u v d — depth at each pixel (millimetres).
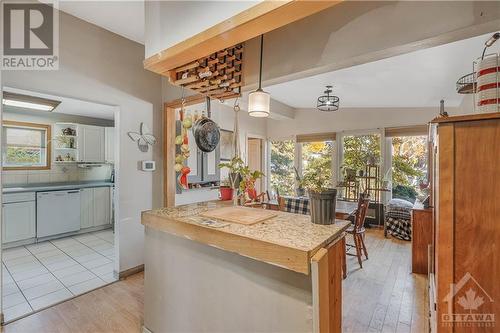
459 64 2471
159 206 3277
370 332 2023
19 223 3848
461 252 1232
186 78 1874
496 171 1159
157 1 1602
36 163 4512
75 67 2533
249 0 1154
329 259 1262
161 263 1859
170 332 1795
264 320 1322
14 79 2172
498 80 1212
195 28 1380
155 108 3256
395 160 5188
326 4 1034
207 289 1575
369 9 1660
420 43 1519
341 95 4379
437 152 1332
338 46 1784
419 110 4879
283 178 6762
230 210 1896
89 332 2016
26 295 2539
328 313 1211
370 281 2855
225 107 5301
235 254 1431
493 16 1290
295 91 4348
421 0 1481
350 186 5391
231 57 1970
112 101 2820
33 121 4438
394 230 4480
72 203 4426
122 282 2820
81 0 2275
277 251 1196
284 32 2037
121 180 2902
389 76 3037
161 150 3320
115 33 2848
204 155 4145
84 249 3828
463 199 1221
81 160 4852
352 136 5621
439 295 1281
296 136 6410
